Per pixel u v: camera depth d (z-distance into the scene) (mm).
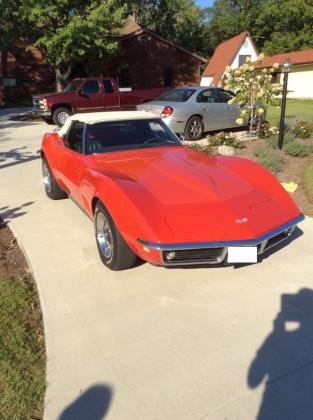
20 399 2633
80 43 21094
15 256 4727
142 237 3461
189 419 2455
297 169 7855
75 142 5238
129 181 3959
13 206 6301
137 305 3615
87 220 5609
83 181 4449
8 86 31109
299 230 5109
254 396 2611
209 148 9438
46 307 3600
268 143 9828
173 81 32750
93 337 3205
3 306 3650
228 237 3492
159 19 42406
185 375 2797
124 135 5129
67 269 4254
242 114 10781
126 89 18000
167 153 4883
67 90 17734
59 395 2652
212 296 3730
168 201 3760
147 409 2533
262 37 57031
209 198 3855
